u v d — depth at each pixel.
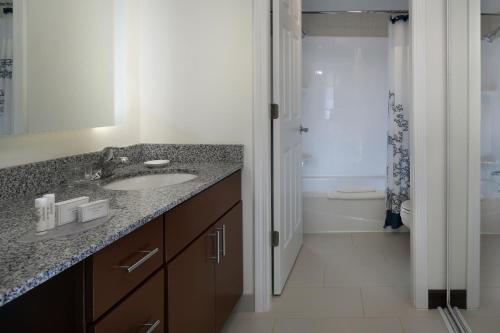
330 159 4.27
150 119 2.27
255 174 2.21
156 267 1.21
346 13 4.11
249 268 2.26
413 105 2.21
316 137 4.26
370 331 2.02
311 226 3.78
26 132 1.43
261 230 2.23
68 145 1.69
